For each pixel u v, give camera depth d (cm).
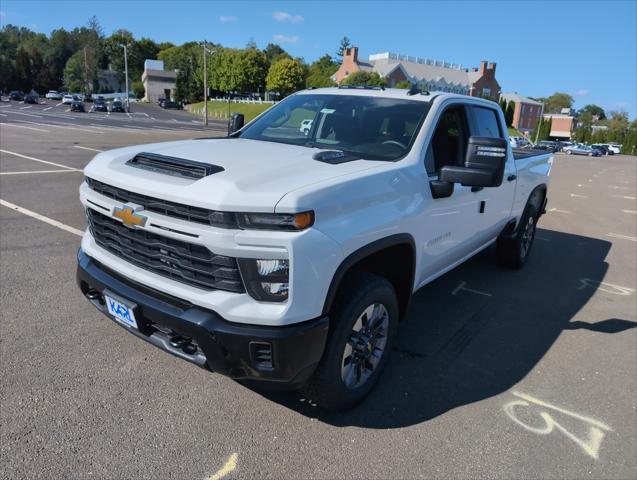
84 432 268
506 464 269
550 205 1245
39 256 532
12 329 372
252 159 288
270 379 245
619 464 275
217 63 10169
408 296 341
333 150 327
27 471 238
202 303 242
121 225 277
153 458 254
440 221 358
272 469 252
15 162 1202
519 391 344
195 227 236
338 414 301
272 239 228
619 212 1202
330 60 12794
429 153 349
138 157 291
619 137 8631
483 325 450
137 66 14125
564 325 462
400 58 9444
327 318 253
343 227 254
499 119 484
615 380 366
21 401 290
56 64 12100
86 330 379
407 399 324
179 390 313
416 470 259
